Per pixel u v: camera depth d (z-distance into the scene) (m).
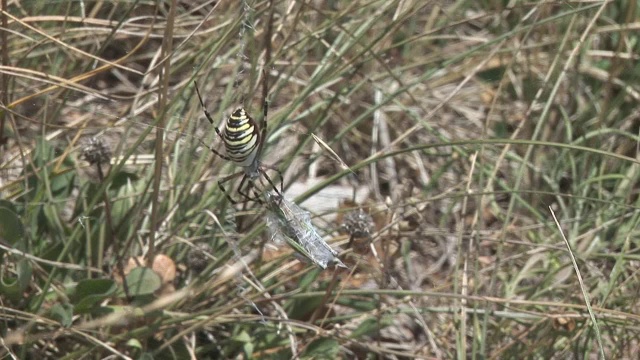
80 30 1.65
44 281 1.60
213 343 1.61
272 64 1.63
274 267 1.62
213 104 1.67
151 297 1.59
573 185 1.68
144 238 1.62
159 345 1.60
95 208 1.62
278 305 1.62
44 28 1.67
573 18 1.67
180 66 1.63
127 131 1.63
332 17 1.64
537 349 1.61
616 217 1.67
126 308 1.58
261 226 1.61
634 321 1.61
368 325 1.61
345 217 1.61
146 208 1.62
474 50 1.65
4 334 1.58
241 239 1.62
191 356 1.59
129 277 1.59
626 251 1.63
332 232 1.64
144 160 1.64
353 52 1.68
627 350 1.62
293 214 1.57
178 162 1.65
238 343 1.61
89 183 1.62
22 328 1.57
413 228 1.63
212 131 1.63
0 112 1.60
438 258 1.69
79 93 1.69
